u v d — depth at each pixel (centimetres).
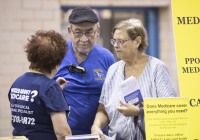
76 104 411
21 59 722
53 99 324
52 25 730
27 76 339
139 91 355
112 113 375
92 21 392
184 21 374
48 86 326
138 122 357
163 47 799
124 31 362
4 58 718
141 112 347
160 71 365
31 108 327
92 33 399
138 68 373
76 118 409
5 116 722
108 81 385
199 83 371
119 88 374
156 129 339
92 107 412
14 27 719
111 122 377
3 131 723
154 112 339
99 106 398
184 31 374
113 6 780
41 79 331
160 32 798
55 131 323
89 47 404
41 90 325
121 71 380
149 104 339
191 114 368
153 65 368
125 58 370
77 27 394
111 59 425
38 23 726
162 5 781
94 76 414
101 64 419
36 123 328
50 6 729
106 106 380
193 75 371
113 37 369
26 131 331
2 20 716
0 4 715
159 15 798
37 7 724
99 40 789
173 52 790
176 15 374
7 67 720
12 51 720
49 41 334
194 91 370
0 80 718
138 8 796
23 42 722
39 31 345
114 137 371
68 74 414
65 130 322
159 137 338
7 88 721
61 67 415
